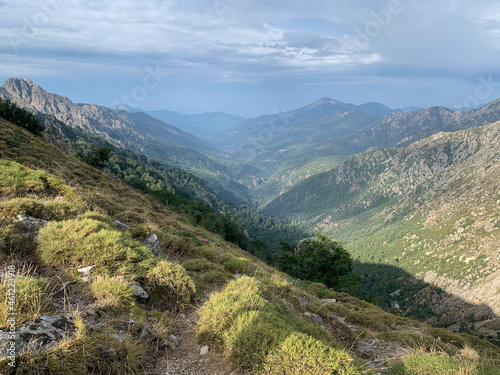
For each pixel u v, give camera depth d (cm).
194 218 5831
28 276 542
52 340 379
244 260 1308
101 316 510
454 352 932
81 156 6228
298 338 530
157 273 729
